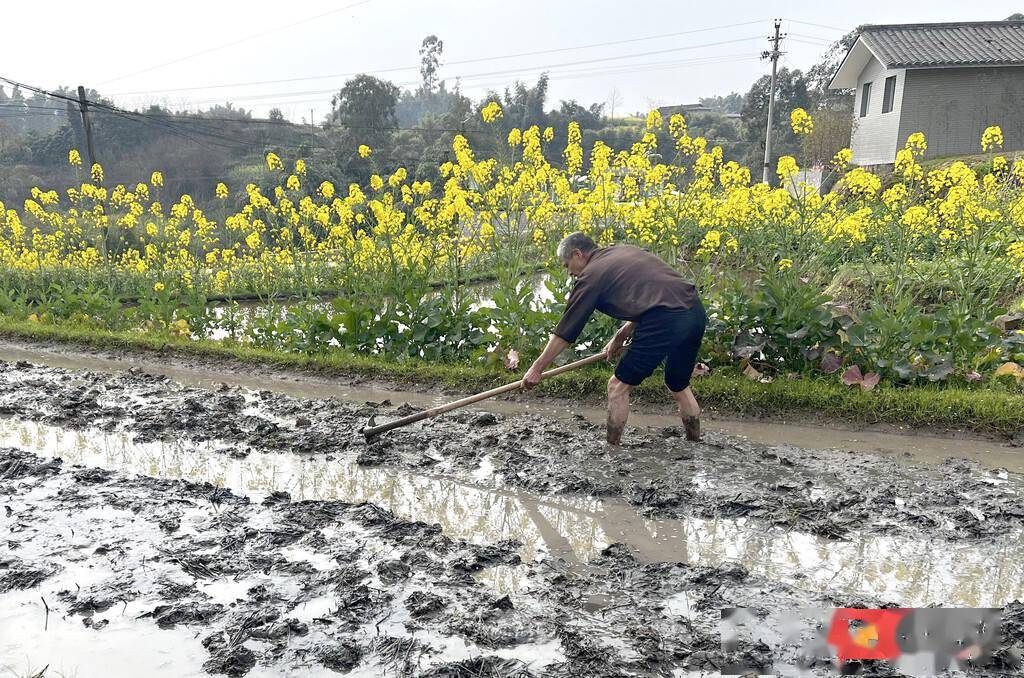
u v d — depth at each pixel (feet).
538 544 14.03
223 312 36.06
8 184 162.91
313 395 24.26
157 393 24.35
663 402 21.90
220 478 17.22
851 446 18.88
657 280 17.26
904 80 78.07
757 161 145.18
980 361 22.11
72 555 13.41
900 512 14.97
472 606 11.70
